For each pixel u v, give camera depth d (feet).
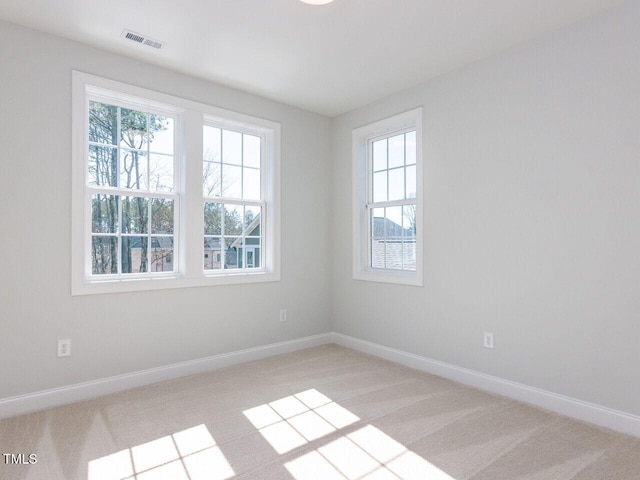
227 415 8.29
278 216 12.84
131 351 9.86
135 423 7.91
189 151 10.87
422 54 9.62
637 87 7.37
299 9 7.77
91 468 6.34
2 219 8.19
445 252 10.66
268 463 6.54
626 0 7.45
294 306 13.33
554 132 8.51
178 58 9.85
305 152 13.62
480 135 9.86
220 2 7.53
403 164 12.21
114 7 7.70
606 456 6.68
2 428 7.65
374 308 12.78
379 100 12.60
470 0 7.44
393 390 9.71
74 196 9.02
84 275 9.23
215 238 11.69
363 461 6.59
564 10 7.77
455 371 10.38
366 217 13.41
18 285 8.36
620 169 7.59
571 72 8.25
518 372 9.13
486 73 9.75
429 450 6.91
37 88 8.58
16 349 8.32
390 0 7.45
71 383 8.99
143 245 10.32
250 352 12.12
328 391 9.64
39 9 7.78
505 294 9.37
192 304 10.94
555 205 8.50
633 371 7.43
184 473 6.25
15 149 8.33
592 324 7.97
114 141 9.92
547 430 7.61
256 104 12.27
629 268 7.48
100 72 9.37
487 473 6.22
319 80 11.16
